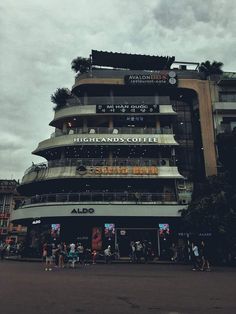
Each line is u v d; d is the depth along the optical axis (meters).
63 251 24.42
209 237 29.75
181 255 30.83
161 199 32.81
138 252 28.91
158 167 34.28
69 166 34.09
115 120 38.28
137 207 32.12
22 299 8.18
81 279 13.60
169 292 9.84
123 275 15.93
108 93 40.59
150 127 38.44
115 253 31.25
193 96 41.00
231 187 28.41
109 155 35.97
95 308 7.03
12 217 37.03
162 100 38.31
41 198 33.69
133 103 38.00
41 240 33.94
